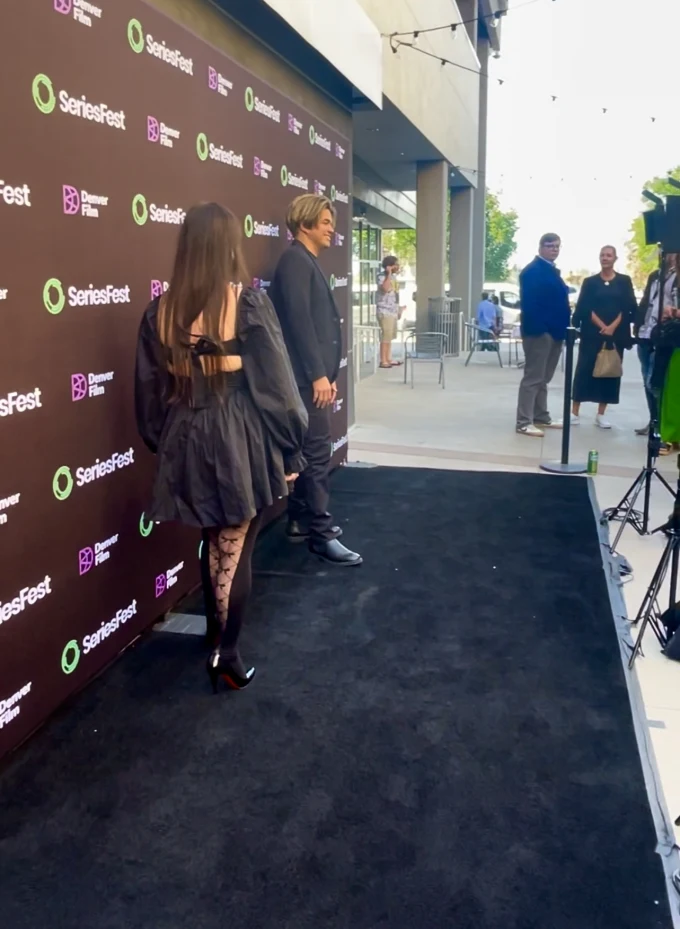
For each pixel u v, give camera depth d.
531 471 6.23
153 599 3.39
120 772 2.48
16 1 2.29
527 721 2.78
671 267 6.40
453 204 18.06
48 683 2.68
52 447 2.61
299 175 4.91
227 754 2.58
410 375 12.55
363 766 2.52
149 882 2.04
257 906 1.97
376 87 6.39
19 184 2.35
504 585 3.94
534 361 7.40
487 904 1.98
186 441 2.64
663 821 2.27
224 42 4.15
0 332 2.32
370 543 4.54
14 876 2.05
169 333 2.64
